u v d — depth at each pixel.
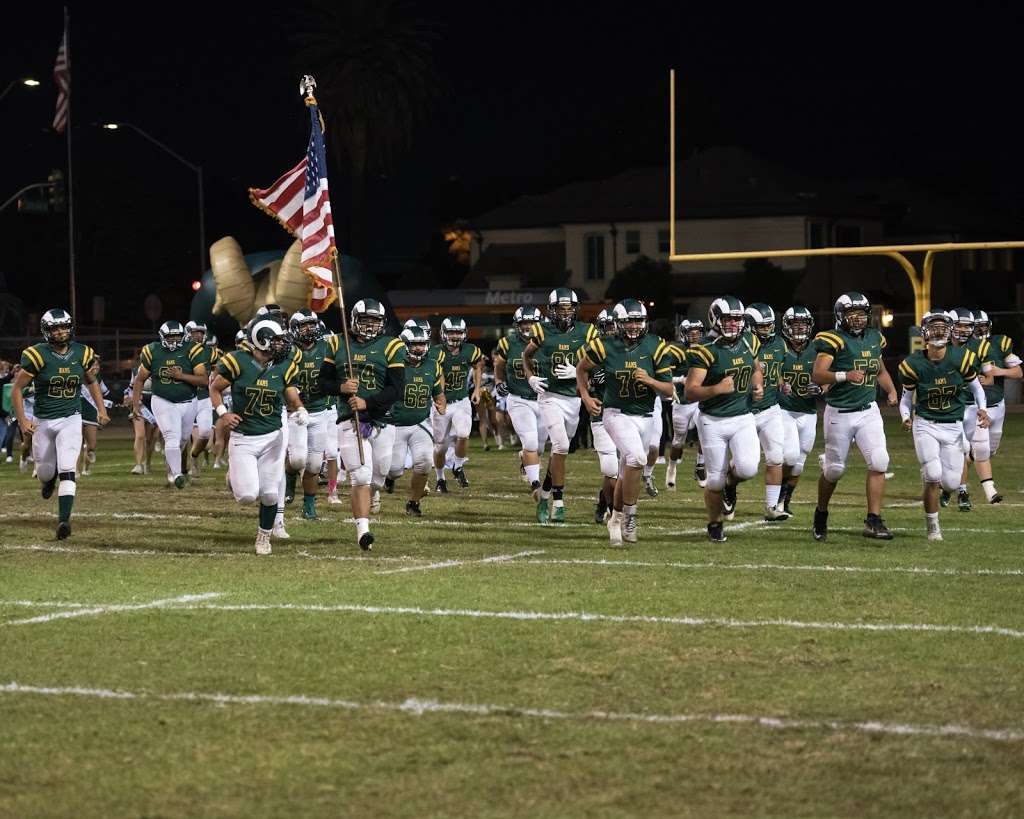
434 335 48.31
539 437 15.75
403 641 8.60
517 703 7.20
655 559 11.93
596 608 9.61
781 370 14.95
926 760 6.23
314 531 14.15
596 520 14.82
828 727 6.73
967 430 16.00
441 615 9.41
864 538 13.16
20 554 12.62
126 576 11.24
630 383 12.65
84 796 5.90
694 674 7.73
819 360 12.68
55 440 14.06
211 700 7.32
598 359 12.73
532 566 11.57
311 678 7.74
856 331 12.82
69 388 13.92
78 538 13.73
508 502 16.89
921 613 9.32
